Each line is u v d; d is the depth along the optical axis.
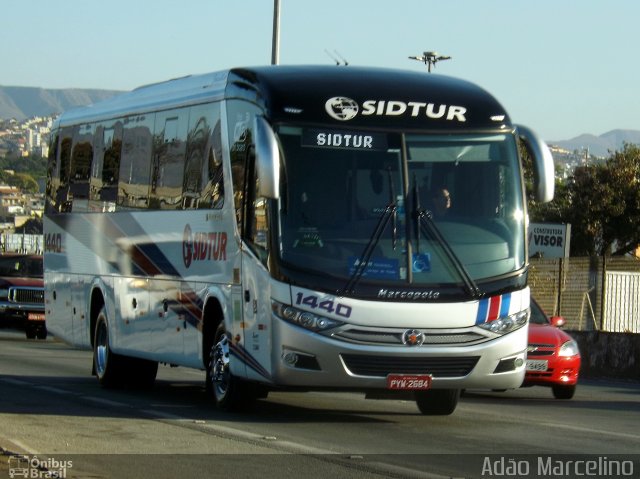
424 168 14.83
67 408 16.77
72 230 22.97
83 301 22.27
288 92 14.86
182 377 24.11
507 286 14.77
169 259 18.36
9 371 23.81
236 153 15.83
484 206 14.95
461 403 19.47
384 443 13.56
